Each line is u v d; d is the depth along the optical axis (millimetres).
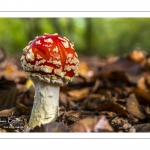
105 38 2293
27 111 448
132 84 673
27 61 361
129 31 2055
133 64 713
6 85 515
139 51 818
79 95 587
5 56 1021
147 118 441
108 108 449
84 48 2326
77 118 413
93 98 578
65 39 374
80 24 2291
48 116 381
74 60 367
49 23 2037
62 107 499
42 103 379
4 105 466
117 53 2143
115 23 2227
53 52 352
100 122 338
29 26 2008
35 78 365
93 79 694
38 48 354
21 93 532
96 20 2297
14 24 1986
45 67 351
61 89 588
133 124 418
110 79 686
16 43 2045
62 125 345
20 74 859
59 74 356
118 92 583
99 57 1514
